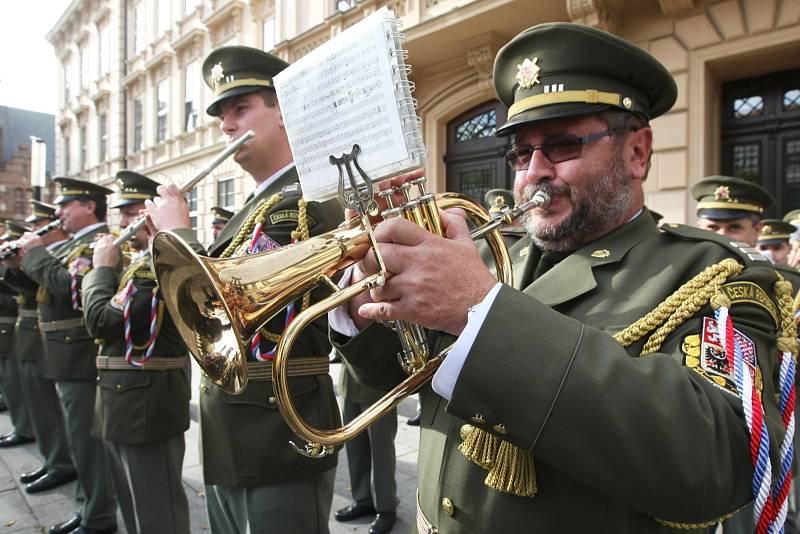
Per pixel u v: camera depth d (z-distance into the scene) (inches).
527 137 48.3
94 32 797.2
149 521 90.9
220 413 71.9
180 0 589.0
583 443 31.3
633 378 31.8
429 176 315.9
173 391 94.0
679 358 36.9
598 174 45.7
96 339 93.9
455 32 269.0
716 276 39.8
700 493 31.2
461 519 41.1
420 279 33.5
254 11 463.2
